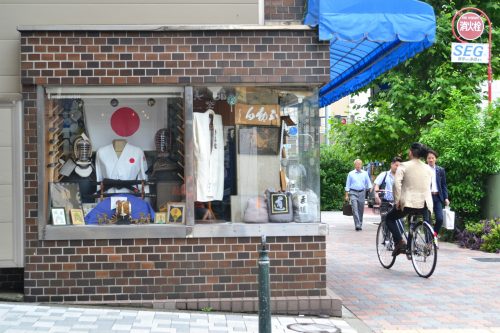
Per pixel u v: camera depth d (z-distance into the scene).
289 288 7.59
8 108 7.77
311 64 7.63
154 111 7.86
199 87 7.72
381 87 21.52
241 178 7.82
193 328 6.68
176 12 8.01
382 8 7.45
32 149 7.57
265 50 7.61
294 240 7.61
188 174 7.66
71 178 7.78
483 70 19.55
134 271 7.50
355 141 20.44
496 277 10.19
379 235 11.39
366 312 7.88
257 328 6.73
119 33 7.52
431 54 19.81
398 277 10.25
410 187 10.20
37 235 7.49
